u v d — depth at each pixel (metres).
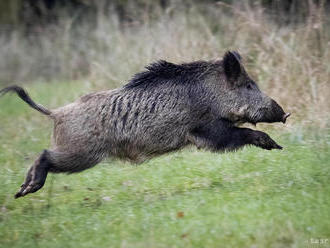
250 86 24.97
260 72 37.19
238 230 18.95
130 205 23.33
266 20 40.94
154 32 43.12
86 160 23.55
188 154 30.88
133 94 23.84
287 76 35.72
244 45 38.91
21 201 25.55
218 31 42.69
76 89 48.72
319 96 33.50
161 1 51.66
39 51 66.06
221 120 24.72
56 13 68.31
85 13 65.81
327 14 39.38
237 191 23.44
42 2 71.38
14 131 40.94
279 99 34.75
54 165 23.36
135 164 25.33
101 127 23.50
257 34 39.34
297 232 18.50
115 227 20.56
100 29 53.66
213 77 24.62
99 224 21.08
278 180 24.59
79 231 20.77
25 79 64.94
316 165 25.70
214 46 39.19
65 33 60.38
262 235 18.14
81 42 60.28
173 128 24.08
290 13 42.31
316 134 30.33
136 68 41.00
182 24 42.84
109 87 41.75
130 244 18.62
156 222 20.64
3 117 47.25
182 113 24.05
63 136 23.53
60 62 62.88
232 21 41.53
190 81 24.42
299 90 35.09
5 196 26.33
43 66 64.94
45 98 52.00
